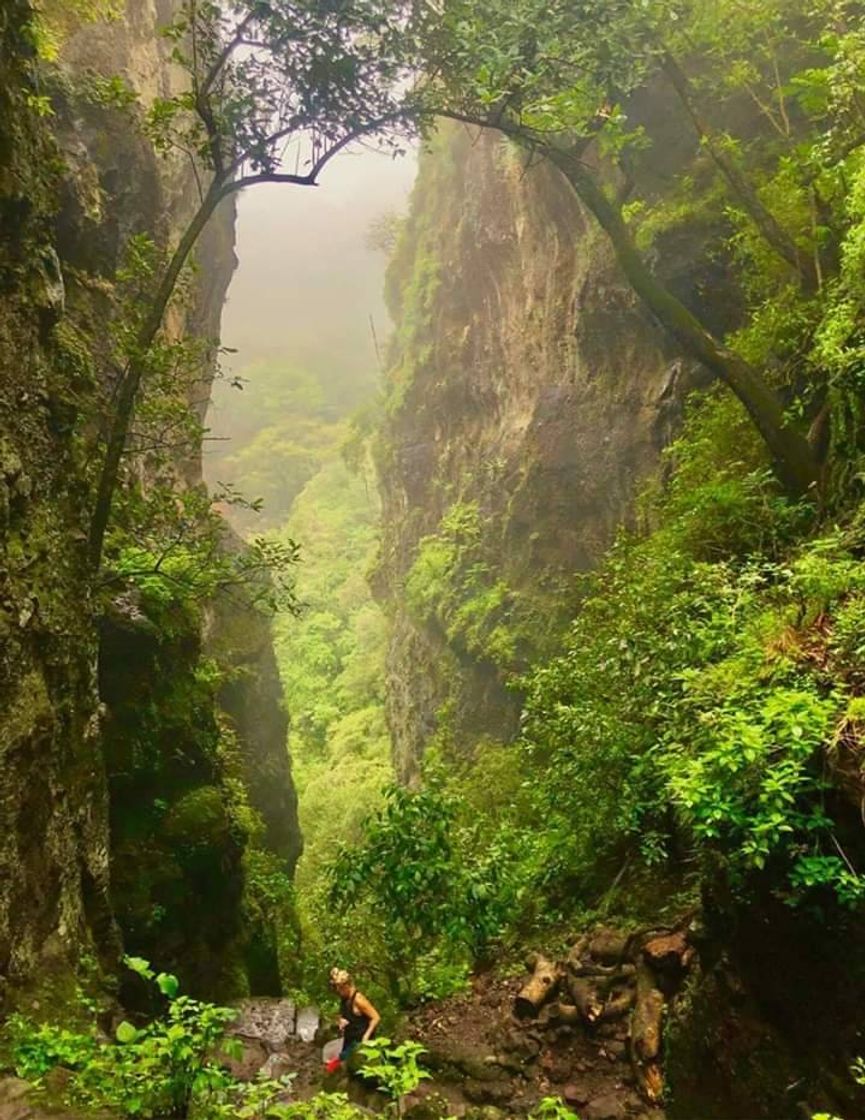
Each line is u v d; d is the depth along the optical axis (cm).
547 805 886
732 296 1261
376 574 3153
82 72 1245
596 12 750
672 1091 558
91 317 1091
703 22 989
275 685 1905
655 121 1470
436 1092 622
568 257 1859
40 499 644
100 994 600
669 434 1398
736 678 544
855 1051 430
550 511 1745
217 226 1880
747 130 1321
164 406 888
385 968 898
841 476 738
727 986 521
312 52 724
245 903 1139
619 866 843
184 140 791
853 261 712
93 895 683
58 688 641
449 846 756
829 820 436
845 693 485
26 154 662
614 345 1598
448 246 2589
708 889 549
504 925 798
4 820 527
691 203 1334
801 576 571
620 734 735
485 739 1855
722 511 927
